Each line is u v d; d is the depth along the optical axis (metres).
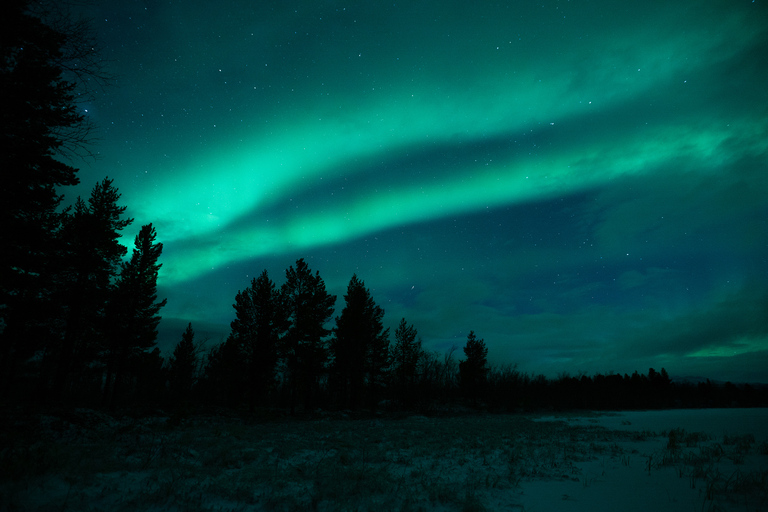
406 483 7.52
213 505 5.53
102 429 12.79
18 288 15.05
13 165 10.83
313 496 6.15
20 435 10.05
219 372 36.91
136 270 27.95
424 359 47.78
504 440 15.01
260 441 12.64
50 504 4.77
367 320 39.38
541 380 68.06
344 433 16.77
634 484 7.79
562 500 6.66
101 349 25.64
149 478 6.47
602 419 33.34
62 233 22.05
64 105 9.43
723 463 9.83
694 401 82.56
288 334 32.03
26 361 24.70
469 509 5.88
